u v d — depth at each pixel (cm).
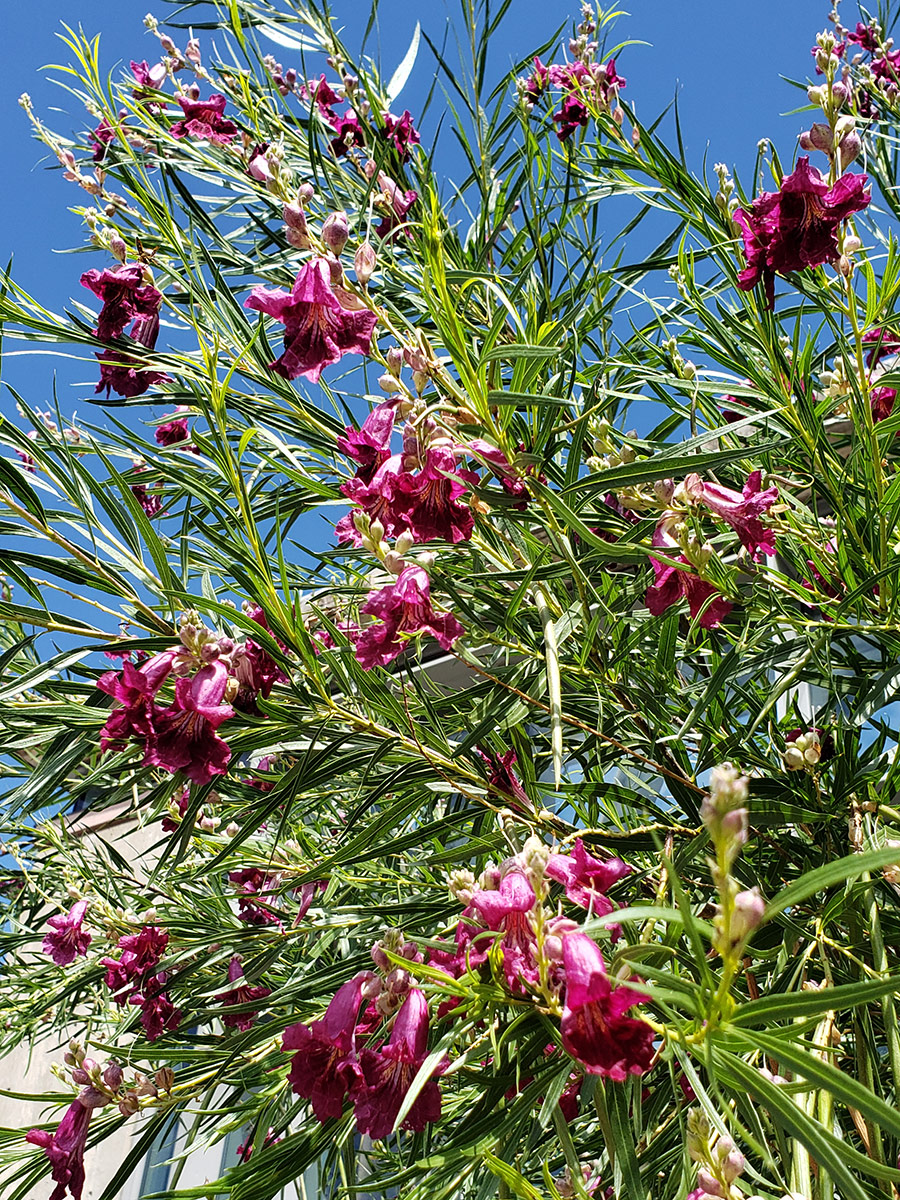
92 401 50
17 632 50
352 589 50
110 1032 84
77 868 71
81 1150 49
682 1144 36
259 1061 51
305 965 61
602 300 57
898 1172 17
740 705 49
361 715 42
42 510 39
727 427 40
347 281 40
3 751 40
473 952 28
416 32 64
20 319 47
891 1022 34
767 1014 18
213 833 71
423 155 60
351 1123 41
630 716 45
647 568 45
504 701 42
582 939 24
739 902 17
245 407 49
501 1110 30
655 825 43
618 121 58
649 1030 23
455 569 48
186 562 42
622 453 47
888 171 58
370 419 41
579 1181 26
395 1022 31
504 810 43
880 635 43
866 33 71
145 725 37
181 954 63
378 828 43
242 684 39
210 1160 111
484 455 39
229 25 68
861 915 40
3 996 84
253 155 64
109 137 65
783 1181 30
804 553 50
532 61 63
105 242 51
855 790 43
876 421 53
